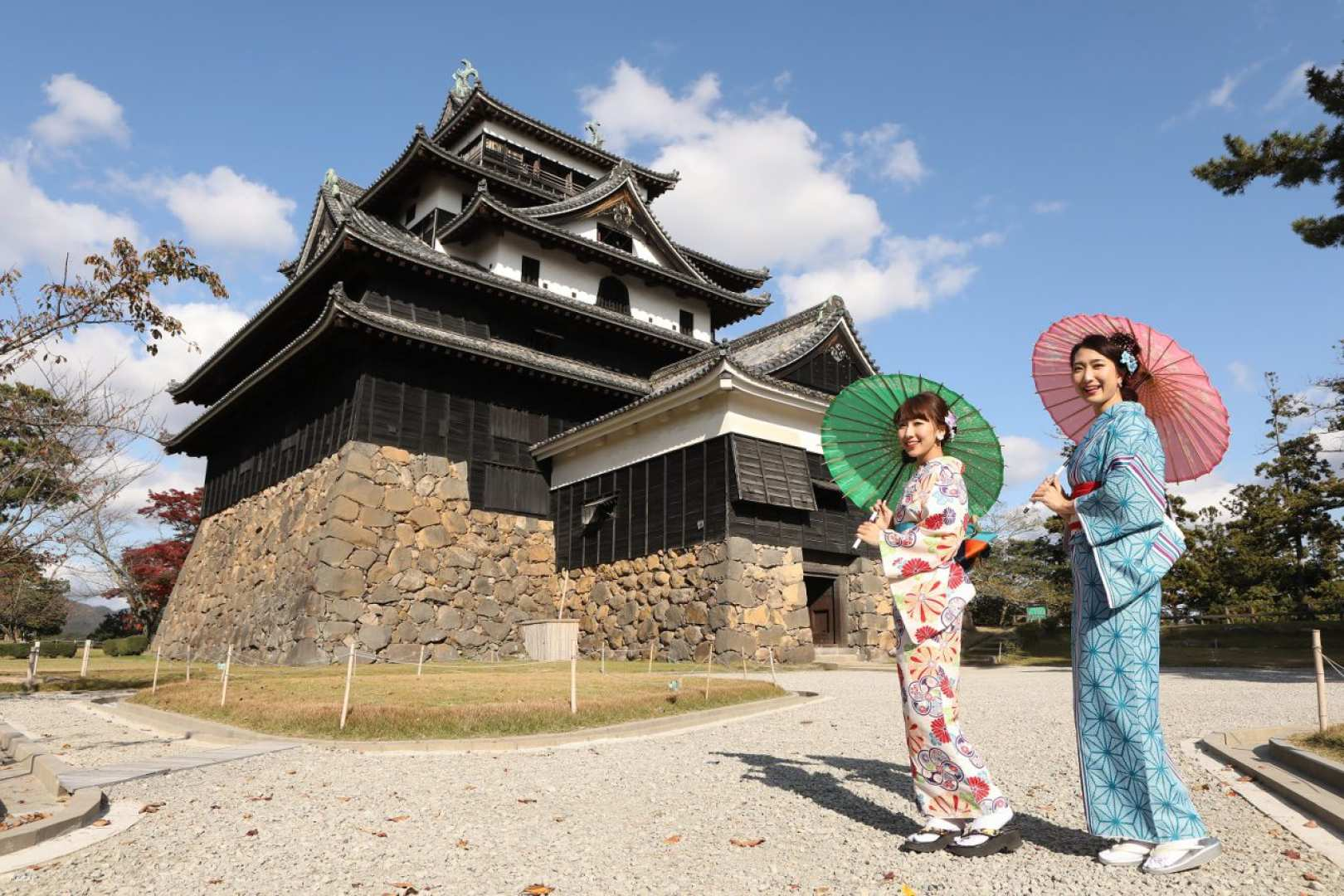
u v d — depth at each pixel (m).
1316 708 8.41
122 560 34.66
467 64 32.75
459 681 10.56
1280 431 28.70
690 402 17.66
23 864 3.53
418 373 19.52
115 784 5.30
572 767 5.79
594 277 25.70
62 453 9.74
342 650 16.52
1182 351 3.50
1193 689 10.80
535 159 30.41
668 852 3.56
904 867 3.26
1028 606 30.00
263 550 20.78
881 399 4.13
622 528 19.06
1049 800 4.43
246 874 3.34
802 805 4.41
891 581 3.64
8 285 7.62
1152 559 3.17
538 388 21.75
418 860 3.49
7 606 26.52
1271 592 27.27
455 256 24.62
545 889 3.07
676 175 32.88
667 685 9.98
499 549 19.88
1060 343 3.94
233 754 6.45
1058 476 3.59
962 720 7.93
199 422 25.09
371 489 18.00
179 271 7.80
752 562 16.52
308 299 21.31
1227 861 3.18
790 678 13.65
